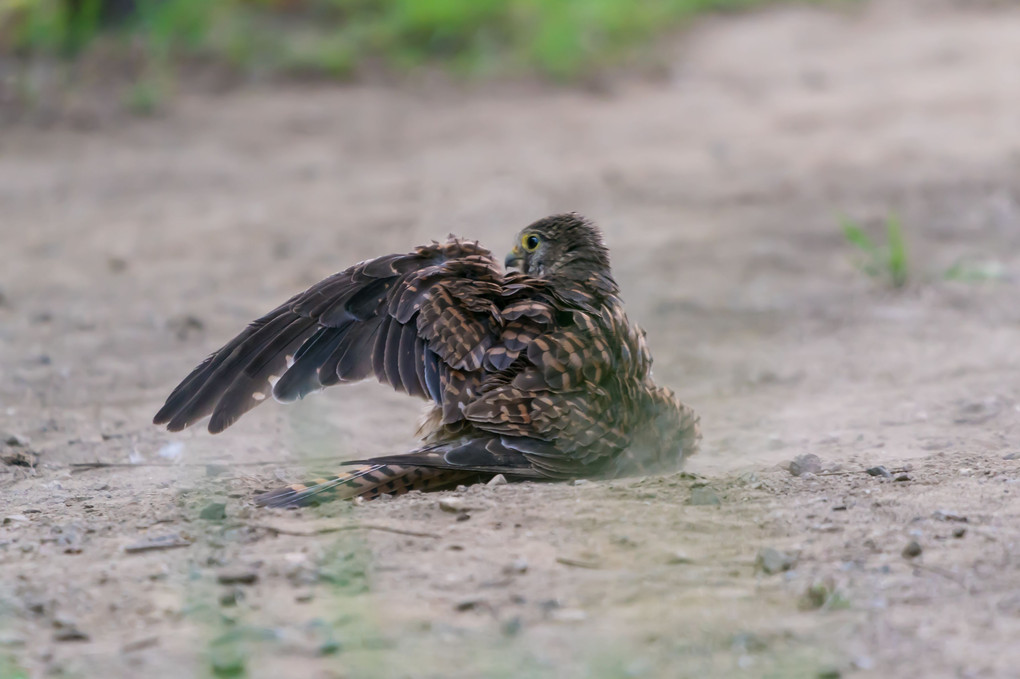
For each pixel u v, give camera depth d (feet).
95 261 57.41
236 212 67.05
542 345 26.12
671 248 59.21
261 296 51.67
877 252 52.70
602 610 19.49
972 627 18.54
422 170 76.84
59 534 23.61
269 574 20.99
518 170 76.38
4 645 18.74
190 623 19.39
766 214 65.00
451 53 109.40
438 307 26.55
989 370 39.29
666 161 78.38
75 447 34.17
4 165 77.30
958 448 31.12
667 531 22.72
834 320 47.39
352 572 20.97
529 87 102.37
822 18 133.80
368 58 106.73
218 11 108.17
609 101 98.48
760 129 86.89
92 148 81.61
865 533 22.43
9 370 41.60
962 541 21.89
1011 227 59.67
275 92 98.07
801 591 20.02
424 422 28.45
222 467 31.86
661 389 28.53
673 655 17.98
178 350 44.45
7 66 95.66
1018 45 112.88
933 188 67.87
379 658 18.01
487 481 26.71
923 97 94.02
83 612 19.86
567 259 30.50
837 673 17.33
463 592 20.17
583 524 23.04
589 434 25.90
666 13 127.03
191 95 95.81
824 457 30.94
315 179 74.79
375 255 58.18
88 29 99.35
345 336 27.71
